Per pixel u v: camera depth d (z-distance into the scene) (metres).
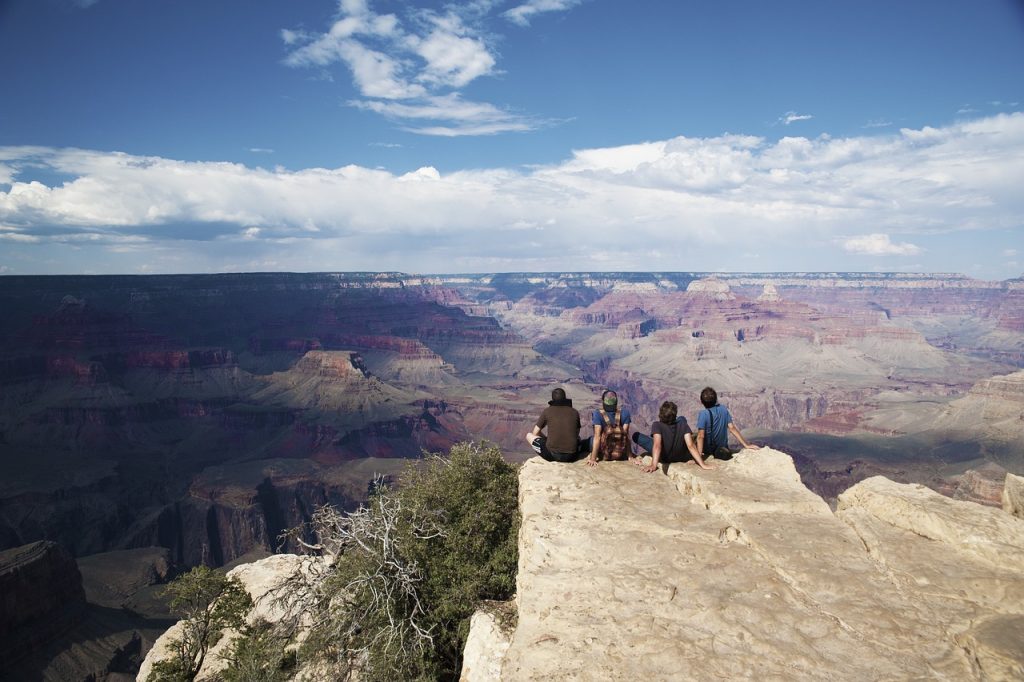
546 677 6.36
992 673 5.89
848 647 6.45
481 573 12.40
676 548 8.52
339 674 12.94
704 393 12.01
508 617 10.12
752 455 11.45
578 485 11.00
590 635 6.91
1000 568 7.54
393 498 13.81
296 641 16.09
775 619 6.93
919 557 7.89
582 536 8.98
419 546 12.77
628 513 9.66
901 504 8.96
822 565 7.87
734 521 9.20
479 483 14.29
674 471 11.57
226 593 19.55
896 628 6.66
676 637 6.75
